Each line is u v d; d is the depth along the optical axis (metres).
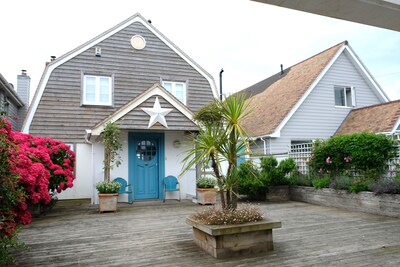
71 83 10.28
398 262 3.53
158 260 3.72
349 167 7.89
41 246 4.45
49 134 9.83
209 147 4.02
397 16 1.86
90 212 7.59
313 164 8.95
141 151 9.62
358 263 3.50
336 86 13.42
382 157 7.19
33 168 5.28
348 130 12.48
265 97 15.91
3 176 3.11
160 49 11.56
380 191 6.56
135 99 8.43
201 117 4.37
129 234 5.13
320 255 3.79
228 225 3.83
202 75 12.08
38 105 9.84
